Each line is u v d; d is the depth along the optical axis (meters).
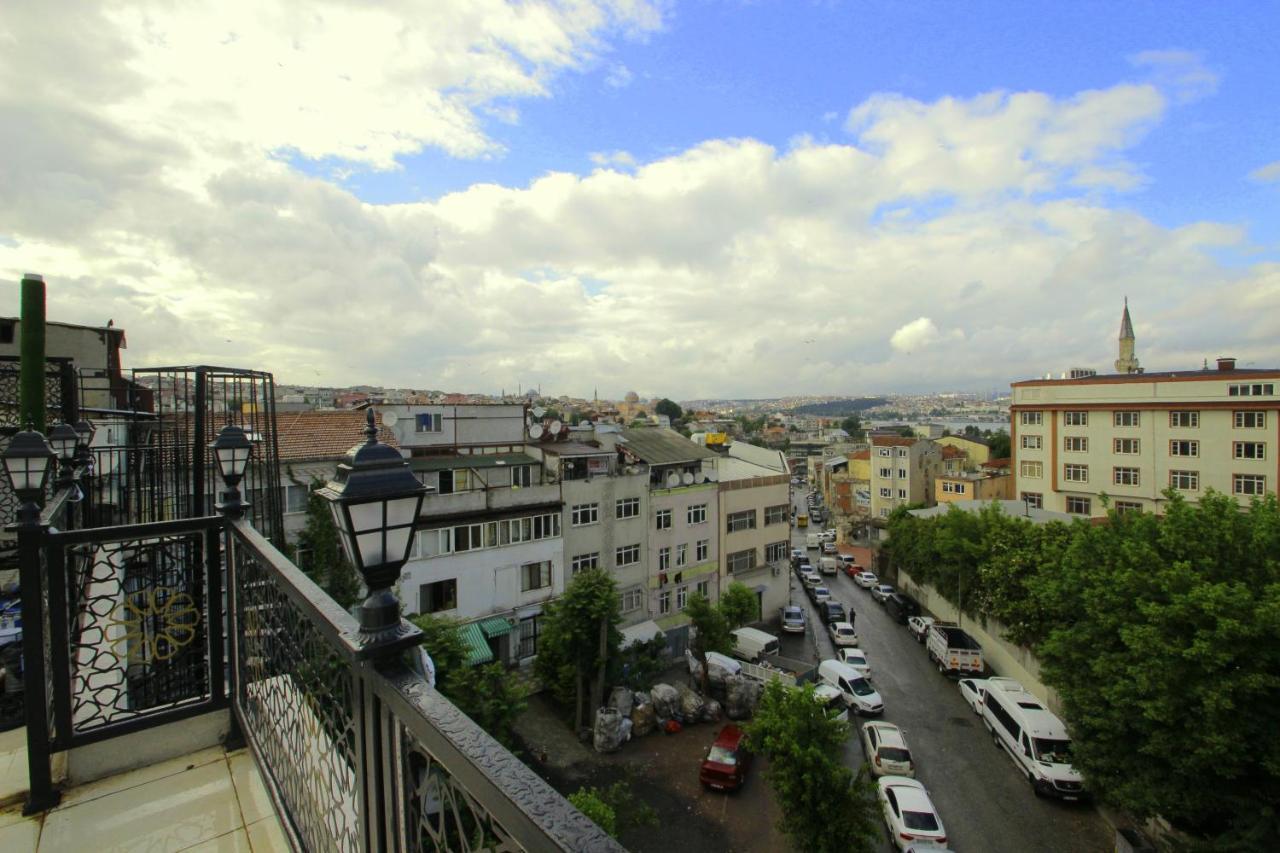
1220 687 10.17
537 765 16.38
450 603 18.75
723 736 16.47
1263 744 10.19
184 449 7.25
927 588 31.44
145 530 3.85
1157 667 10.98
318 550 15.70
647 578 24.23
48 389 6.29
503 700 14.36
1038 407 40.41
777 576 30.25
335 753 2.26
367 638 1.82
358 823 1.94
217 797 3.55
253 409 7.98
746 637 24.39
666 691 19.14
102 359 15.65
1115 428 37.12
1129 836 12.38
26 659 3.43
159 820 3.36
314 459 16.28
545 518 20.88
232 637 4.04
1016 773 16.20
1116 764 11.96
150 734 3.96
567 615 18.11
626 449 26.16
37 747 3.43
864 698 19.64
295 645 2.77
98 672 3.82
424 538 18.14
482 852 1.28
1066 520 32.84
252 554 3.62
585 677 18.42
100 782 3.67
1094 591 13.26
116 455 7.57
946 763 16.75
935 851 12.41
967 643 23.59
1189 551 12.62
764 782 15.73
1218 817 11.13
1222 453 33.22
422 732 1.49
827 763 11.98
